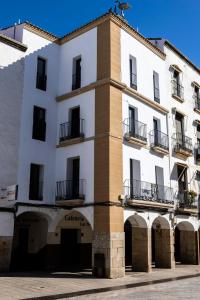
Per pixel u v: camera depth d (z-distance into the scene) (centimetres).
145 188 1986
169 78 2503
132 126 2052
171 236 2155
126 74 2022
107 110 1825
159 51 2416
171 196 2217
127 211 1809
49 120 2036
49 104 2058
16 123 1853
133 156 1953
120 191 1780
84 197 1809
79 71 2092
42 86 2062
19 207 1770
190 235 2469
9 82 1859
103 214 1709
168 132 2350
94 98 1909
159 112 2308
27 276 1598
